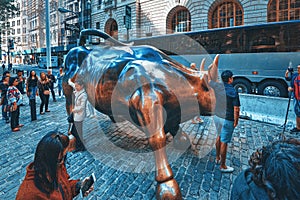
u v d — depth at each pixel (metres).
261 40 11.32
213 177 3.65
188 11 21.34
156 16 22.34
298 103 6.02
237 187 1.28
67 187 1.85
